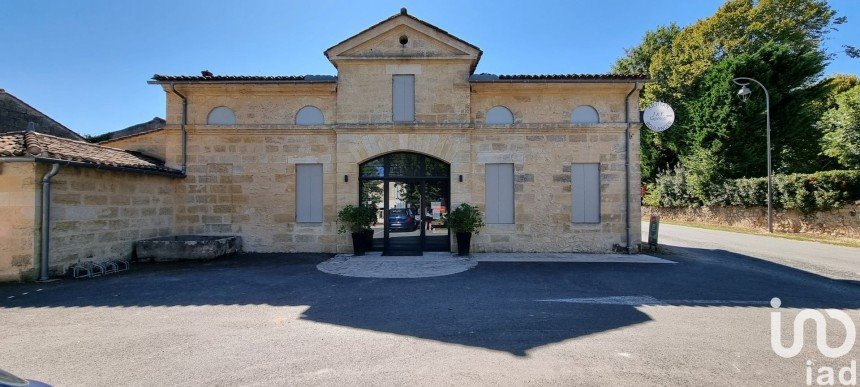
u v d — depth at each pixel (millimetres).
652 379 3520
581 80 10703
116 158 9484
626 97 11023
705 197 21578
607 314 5484
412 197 11125
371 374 3586
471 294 6566
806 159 21719
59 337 4504
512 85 10898
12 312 5465
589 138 10992
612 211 10922
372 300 6160
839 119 17188
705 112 20922
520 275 8109
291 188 10969
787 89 19750
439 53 10914
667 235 16562
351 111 10930
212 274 8109
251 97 11109
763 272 8625
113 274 8094
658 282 7543
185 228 10953
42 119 13984
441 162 11141
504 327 4902
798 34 23844
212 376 3539
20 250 7336
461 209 10586
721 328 4938
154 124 14562
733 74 19562
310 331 4742
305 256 10344
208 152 11016
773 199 17266
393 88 11039
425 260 9766
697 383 3453
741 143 19828
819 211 15695
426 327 4891
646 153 28594
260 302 6031
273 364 3801
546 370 3686
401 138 10922
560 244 10930
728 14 24906
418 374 3588
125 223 9336
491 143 11039
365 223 10516
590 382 3453
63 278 7664
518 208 10938
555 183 10961
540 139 11000
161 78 10672
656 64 26828
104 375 3551
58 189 7758
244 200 10961
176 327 4863
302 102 11102
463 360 3906
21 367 3707
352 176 10883
